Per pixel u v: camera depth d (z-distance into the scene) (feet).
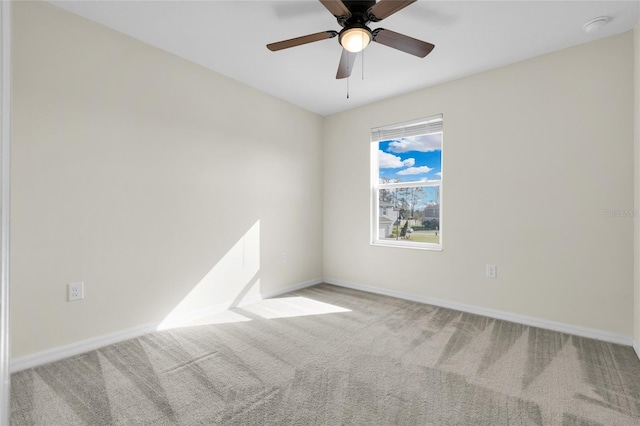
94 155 7.33
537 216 8.84
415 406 5.32
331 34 6.36
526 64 9.00
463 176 10.17
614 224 7.77
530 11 6.88
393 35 6.42
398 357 7.04
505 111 9.36
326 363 6.77
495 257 9.57
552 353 7.22
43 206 6.61
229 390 5.77
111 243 7.62
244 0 6.62
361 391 5.75
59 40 6.80
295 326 8.87
